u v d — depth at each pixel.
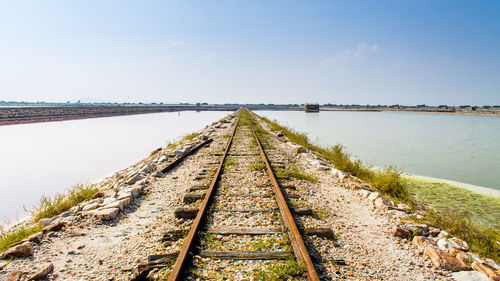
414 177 10.80
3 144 17.47
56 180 9.84
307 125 41.50
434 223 4.78
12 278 3.09
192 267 3.28
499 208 7.23
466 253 3.65
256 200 5.53
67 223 4.54
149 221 4.73
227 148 11.70
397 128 38.78
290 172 7.86
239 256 3.49
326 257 3.58
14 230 4.84
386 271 3.37
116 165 12.59
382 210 5.34
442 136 28.25
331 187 6.93
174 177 7.62
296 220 4.68
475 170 12.36
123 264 3.42
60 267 3.37
